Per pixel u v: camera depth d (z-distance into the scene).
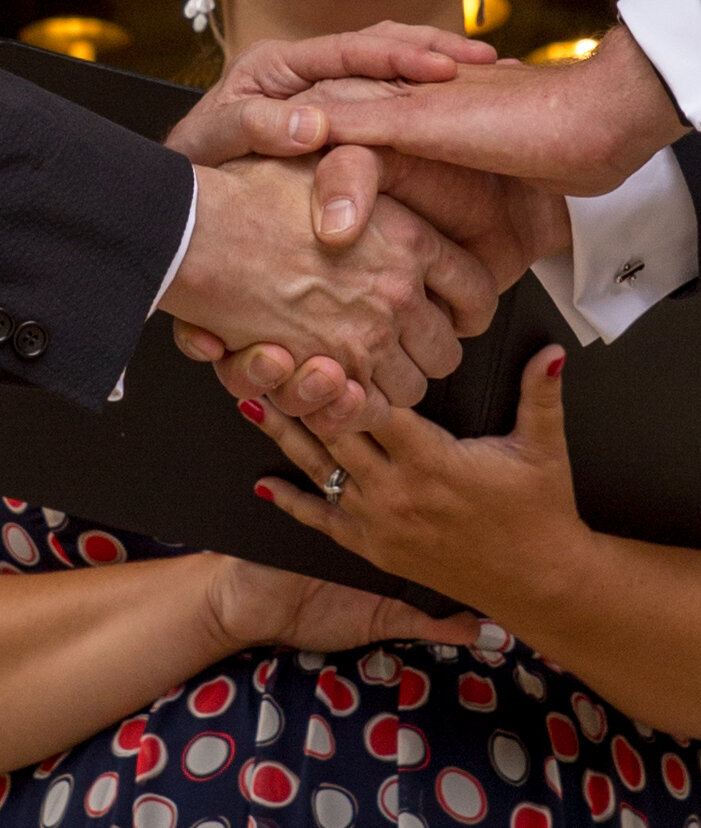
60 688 1.50
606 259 1.42
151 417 1.46
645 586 1.46
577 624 1.46
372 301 1.38
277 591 1.51
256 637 1.52
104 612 1.52
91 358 1.32
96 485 1.50
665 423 1.45
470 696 1.52
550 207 1.42
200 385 1.44
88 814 1.48
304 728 1.49
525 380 1.42
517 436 1.44
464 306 1.42
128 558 1.57
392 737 1.49
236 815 1.46
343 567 1.50
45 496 1.51
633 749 1.53
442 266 1.41
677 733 1.53
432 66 1.40
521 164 1.37
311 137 1.38
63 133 1.31
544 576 1.45
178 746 1.49
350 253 1.38
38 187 1.31
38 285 1.31
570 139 1.36
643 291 1.43
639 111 1.35
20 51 1.38
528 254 1.43
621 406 1.45
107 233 1.32
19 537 1.56
